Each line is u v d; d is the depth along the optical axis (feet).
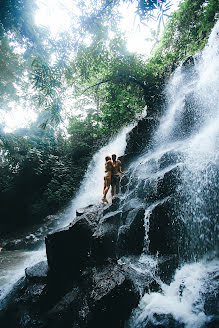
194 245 14.44
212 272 11.77
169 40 40.06
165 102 33.60
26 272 16.71
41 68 13.96
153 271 13.32
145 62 39.09
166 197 15.93
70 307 12.82
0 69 32.76
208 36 29.81
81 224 17.28
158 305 10.99
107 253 15.21
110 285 11.69
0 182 50.16
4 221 48.21
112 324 10.96
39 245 33.83
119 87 36.76
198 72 28.81
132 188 21.56
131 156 30.55
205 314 9.55
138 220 15.89
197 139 20.70
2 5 10.73
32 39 12.87
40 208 45.27
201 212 14.84
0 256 29.78
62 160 53.57
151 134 31.35
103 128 37.50
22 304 14.32
